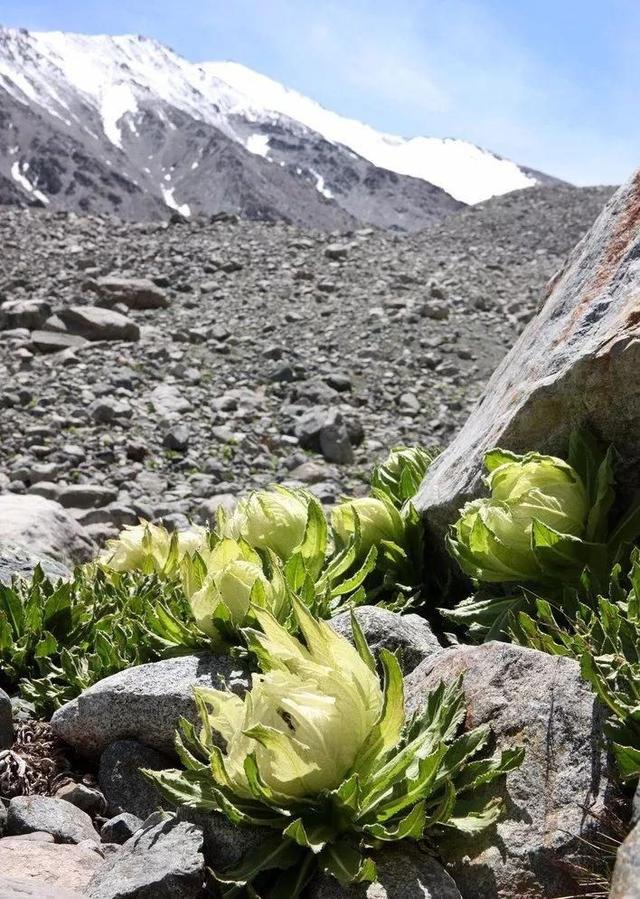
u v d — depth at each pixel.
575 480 0.64
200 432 2.13
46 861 0.47
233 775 0.46
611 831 0.42
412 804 0.45
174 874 0.44
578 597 0.61
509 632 0.61
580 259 0.83
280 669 0.48
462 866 0.44
